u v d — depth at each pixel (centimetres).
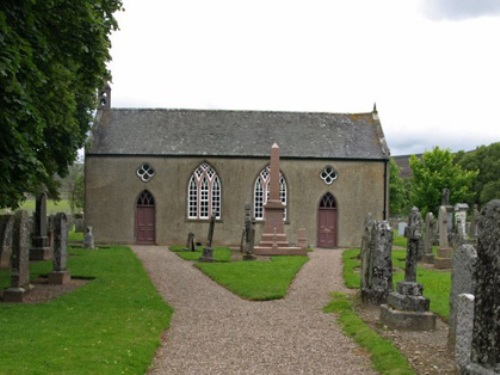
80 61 2217
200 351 1215
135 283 2117
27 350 1105
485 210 662
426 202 6162
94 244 4134
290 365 1112
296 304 1803
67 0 1892
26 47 1573
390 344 1225
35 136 1789
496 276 634
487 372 638
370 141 4794
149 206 4569
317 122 4912
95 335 1256
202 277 2414
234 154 4578
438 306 1686
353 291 2047
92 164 4516
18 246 1712
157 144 4597
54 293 1848
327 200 4675
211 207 4600
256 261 3069
